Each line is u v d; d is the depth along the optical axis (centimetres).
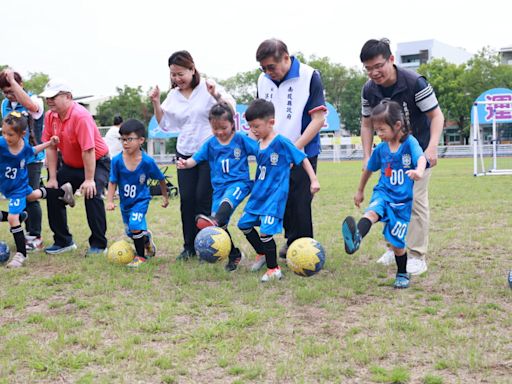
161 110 618
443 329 383
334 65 6450
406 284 500
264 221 524
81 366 336
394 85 543
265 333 386
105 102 5438
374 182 1688
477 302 452
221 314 433
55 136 630
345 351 351
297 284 511
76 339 375
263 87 584
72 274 551
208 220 529
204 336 381
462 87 5206
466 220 883
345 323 408
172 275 549
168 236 785
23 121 595
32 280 542
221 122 551
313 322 412
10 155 595
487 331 382
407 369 325
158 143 5431
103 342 376
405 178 497
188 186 610
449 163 2886
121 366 336
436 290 492
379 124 496
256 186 538
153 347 366
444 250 663
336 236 750
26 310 451
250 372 322
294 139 564
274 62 540
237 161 565
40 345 369
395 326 392
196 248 523
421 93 534
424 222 554
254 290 492
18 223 608
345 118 6438
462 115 5316
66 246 675
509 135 5200
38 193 634
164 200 650
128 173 604
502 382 304
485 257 623
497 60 5191
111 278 539
